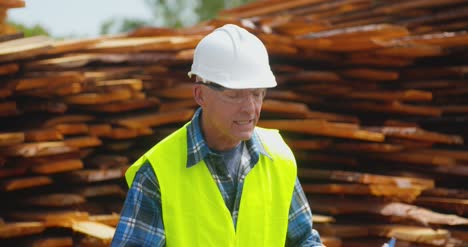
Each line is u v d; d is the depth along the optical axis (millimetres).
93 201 7285
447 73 8602
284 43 7992
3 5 8602
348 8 10578
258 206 3451
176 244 3289
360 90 8461
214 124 3334
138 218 3281
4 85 6930
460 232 7547
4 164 6824
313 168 8195
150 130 7418
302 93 8297
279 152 3555
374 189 7625
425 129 8711
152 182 3314
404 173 8141
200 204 3348
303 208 3588
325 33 8211
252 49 3330
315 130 7730
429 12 9812
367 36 8008
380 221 7656
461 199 7754
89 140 7027
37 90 7059
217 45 3316
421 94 8391
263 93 3340
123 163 7348
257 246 3430
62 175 7070
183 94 7461
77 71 7383
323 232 7422
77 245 6648
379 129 8078
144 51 7605
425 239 7301
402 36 8477
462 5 9523
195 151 3377
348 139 8156
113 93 7098
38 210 6949
